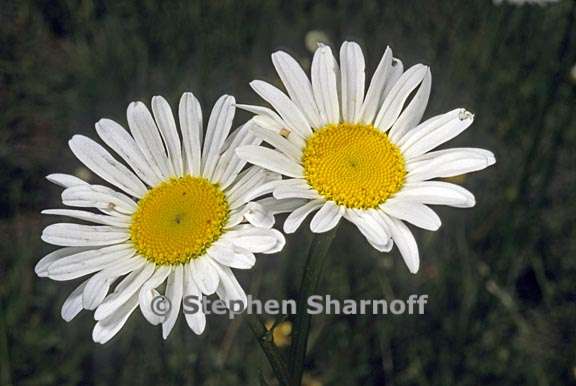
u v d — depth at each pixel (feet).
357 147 0.99
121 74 1.81
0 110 1.82
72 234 0.99
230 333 1.44
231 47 1.84
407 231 0.97
